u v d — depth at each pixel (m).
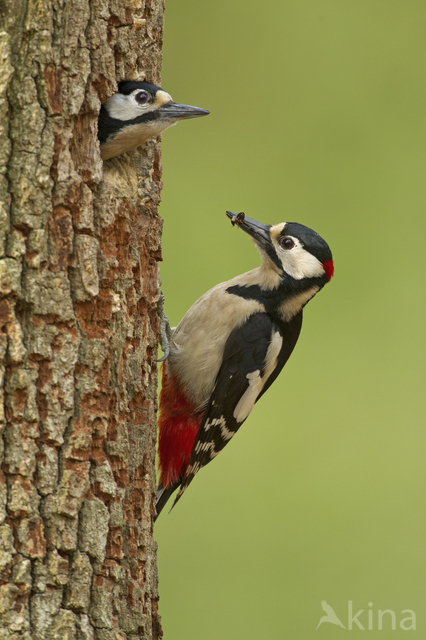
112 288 7.02
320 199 20.03
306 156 20.28
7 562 6.29
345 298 19.45
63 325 6.61
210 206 19.44
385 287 19.39
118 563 6.91
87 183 6.84
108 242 7.00
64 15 6.57
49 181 6.52
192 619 14.27
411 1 21.44
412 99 20.55
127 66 7.51
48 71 6.50
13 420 6.41
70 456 6.59
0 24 6.40
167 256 18.70
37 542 6.41
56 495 6.51
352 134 20.55
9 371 6.41
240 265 18.48
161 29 8.14
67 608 6.52
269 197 19.66
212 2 21.39
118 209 7.05
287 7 21.42
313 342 18.75
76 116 6.70
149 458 7.64
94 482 6.78
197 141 20.20
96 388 6.80
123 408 7.13
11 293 6.39
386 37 21.41
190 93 20.84
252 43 20.84
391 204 20.03
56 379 6.57
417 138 20.02
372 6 21.50
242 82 20.81
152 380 7.92
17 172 6.43
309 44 21.30
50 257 6.55
